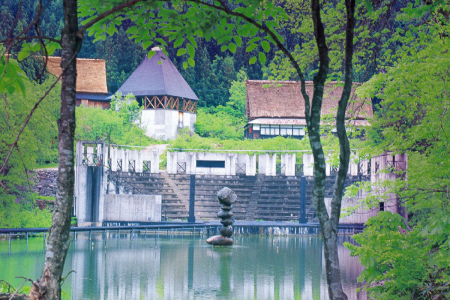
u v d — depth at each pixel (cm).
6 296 666
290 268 2847
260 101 7075
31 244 3747
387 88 1291
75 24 701
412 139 1301
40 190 5131
